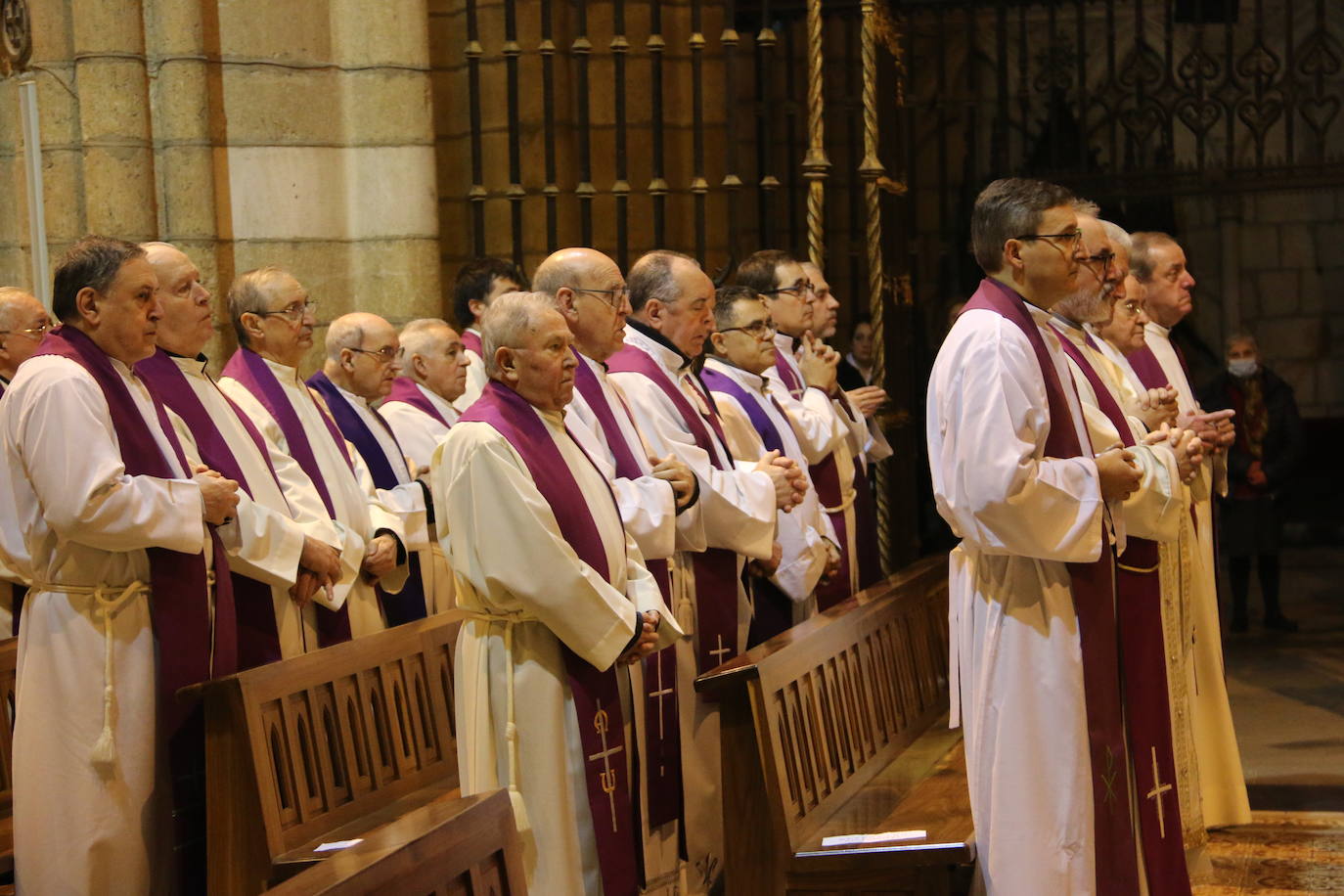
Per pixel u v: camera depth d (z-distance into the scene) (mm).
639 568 4004
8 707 4500
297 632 4555
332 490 5000
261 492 4570
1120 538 3676
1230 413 5055
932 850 3656
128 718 3934
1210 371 13094
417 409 5852
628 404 4695
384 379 5652
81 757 3887
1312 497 12633
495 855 2469
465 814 2383
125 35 6430
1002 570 3621
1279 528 9258
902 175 7789
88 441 3811
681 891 4695
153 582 3975
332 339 5664
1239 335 9305
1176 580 4355
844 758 4336
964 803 4172
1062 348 4043
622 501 4285
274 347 5078
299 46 6812
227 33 6676
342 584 4777
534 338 3758
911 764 4703
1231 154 9469
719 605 4840
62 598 3924
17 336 5305
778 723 3828
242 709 3684
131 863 3926
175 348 4543
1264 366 9273
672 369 4957
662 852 4578
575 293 4441
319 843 3828
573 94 8094
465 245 8156
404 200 6957
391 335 5676
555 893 3639
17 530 4078
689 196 8352
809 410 5836
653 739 4527
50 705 3904
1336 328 12898
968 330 3623
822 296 6254
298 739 3939
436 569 5680
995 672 3615
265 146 6762
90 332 3994
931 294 12664
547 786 3662
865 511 6355
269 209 6785
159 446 4066
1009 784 3568
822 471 5930
